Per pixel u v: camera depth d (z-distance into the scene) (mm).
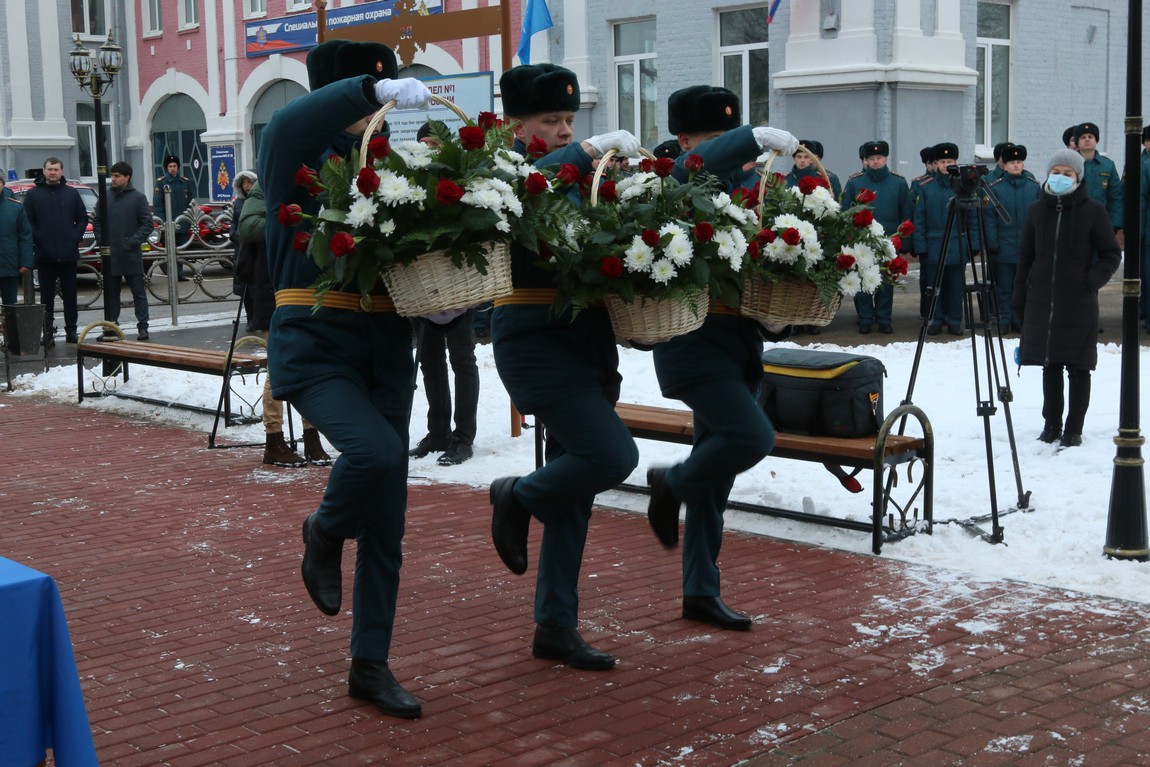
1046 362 8250
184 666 5031
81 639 5383
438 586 6031
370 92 4121
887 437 6621
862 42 17125
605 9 19812
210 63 29516
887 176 13891
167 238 17406
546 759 4117
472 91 9766
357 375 4367
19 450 9625
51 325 15008
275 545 6840
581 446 4664
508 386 4762
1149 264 13266
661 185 4625
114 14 32250
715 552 5406
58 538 7059
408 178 4027
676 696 4617
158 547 6840
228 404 10344
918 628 5297
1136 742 4176
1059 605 5566
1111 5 20547
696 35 18969
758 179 5371
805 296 4957
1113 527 6184
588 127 20328
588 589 5938
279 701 4648
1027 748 4137
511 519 4969
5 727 3082
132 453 9484
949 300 13625
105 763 4145
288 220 4043
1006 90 19516
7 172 30625
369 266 4055
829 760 4074
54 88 32312
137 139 32188
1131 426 6117
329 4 25578
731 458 5039
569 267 4441
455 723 4418
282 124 4230
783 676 4793
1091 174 13453
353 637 4602
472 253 4055
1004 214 6793
